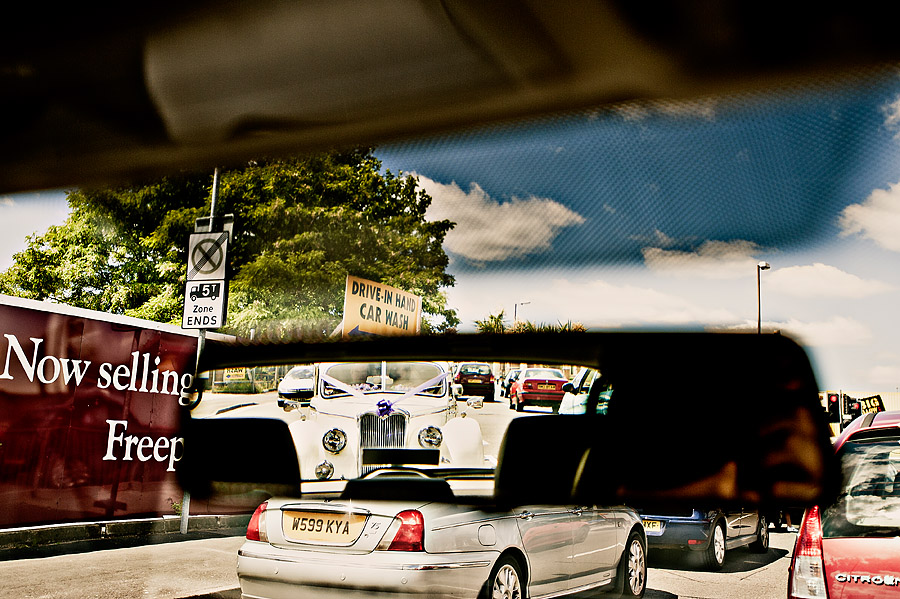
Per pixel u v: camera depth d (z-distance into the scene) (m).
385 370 6.08
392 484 5.62
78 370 9.55
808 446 1.82
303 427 5.52
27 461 8.96
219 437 2.28
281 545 5.73
